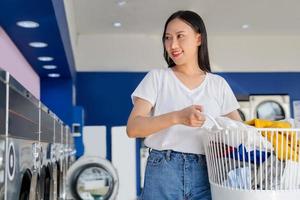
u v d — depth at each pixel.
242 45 6.58
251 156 1.01
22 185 1.39
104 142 5.17
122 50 6.43
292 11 5.29
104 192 4.27
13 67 3.15
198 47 1.27
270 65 6.59
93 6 4.98
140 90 1.25
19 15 2.49
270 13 5.37
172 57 1.24
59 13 2.70
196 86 1.26
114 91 6.36
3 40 2.76
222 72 6.50
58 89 5.19
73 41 5.14
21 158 1.35
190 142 1.21
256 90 6.52
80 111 5.21
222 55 6.54
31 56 3.68
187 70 1.27
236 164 1.03
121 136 4.89
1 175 1.05
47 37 3.02
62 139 3.18
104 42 6.41
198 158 1.21
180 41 1.21
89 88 6.34
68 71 4.62
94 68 6.36
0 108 1.03
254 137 0.98
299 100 6.56
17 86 1.27
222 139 1.04
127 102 6.37
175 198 1.20
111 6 5.00
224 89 1.30
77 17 5.42
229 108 1.30
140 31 6.23
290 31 6.34
